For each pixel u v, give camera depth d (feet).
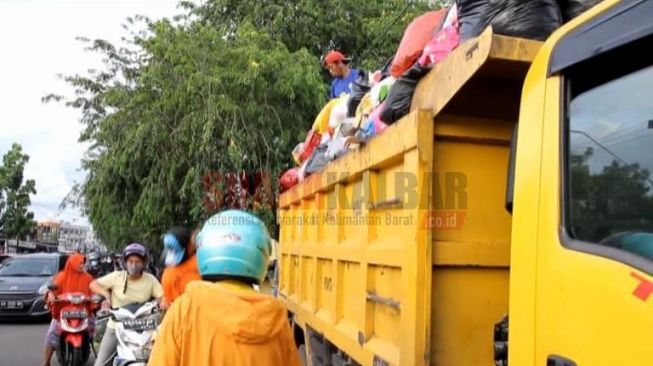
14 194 131.03
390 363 10.08
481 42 7.87
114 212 40.57
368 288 11.75
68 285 27.07
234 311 7.45
